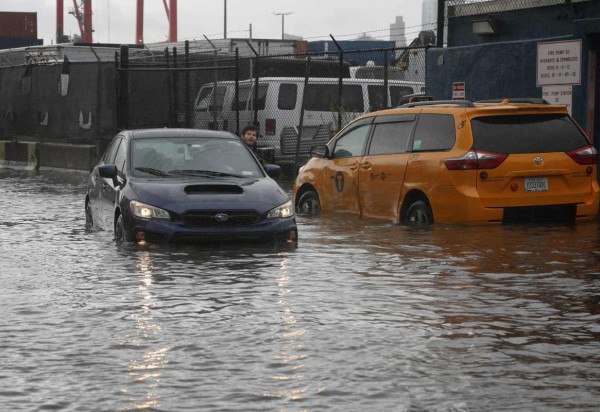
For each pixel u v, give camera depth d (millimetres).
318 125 37625
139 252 17141
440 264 15594
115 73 40438
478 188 19453
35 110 46344
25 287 13945
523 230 19125
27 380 9211
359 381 9102
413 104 21344
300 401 8516
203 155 19500
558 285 13789
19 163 48281
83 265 15852
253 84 38406
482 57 28891
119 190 18672
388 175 21078
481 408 8312
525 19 28188
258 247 17609
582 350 10227
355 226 20438
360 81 38281
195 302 12766
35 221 22719
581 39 25609
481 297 12969
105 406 8414
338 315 11930
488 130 19656
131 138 19906
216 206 17562
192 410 8281
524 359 9867
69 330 11242
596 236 18359
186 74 39938
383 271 15023
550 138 19922
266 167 19906
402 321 11570
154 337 10875
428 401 8500
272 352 10180
